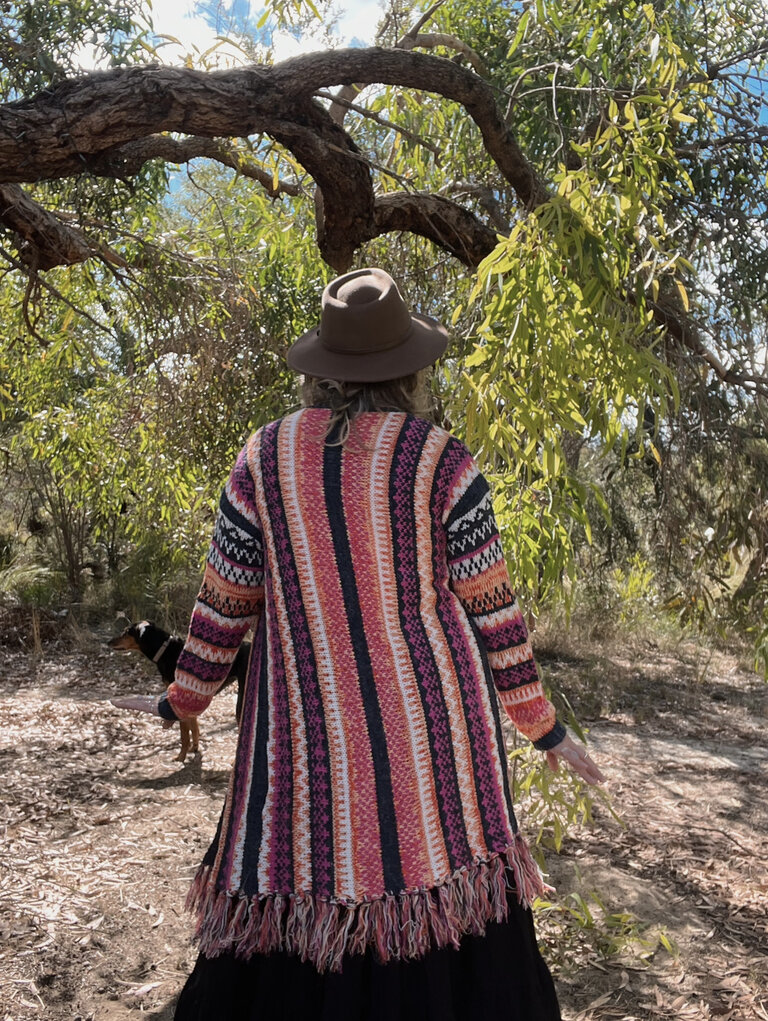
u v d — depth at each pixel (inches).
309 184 180.4
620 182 110.9
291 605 67.1
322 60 122.6
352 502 67.2
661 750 249.0
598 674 326.3
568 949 134.8
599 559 271.9
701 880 162.2
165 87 109.0
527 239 105.4
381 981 64.6
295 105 123.0
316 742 65.4
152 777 217.6
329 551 66.8
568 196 107.0
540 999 69.1
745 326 173.9
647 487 237.5
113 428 279.6
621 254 107.2
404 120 177.9
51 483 427.8
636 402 105.0
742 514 173.5
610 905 151.1
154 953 133.3
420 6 182.9
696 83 149.2
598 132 117.2
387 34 181.0
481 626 70.0
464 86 133.2
